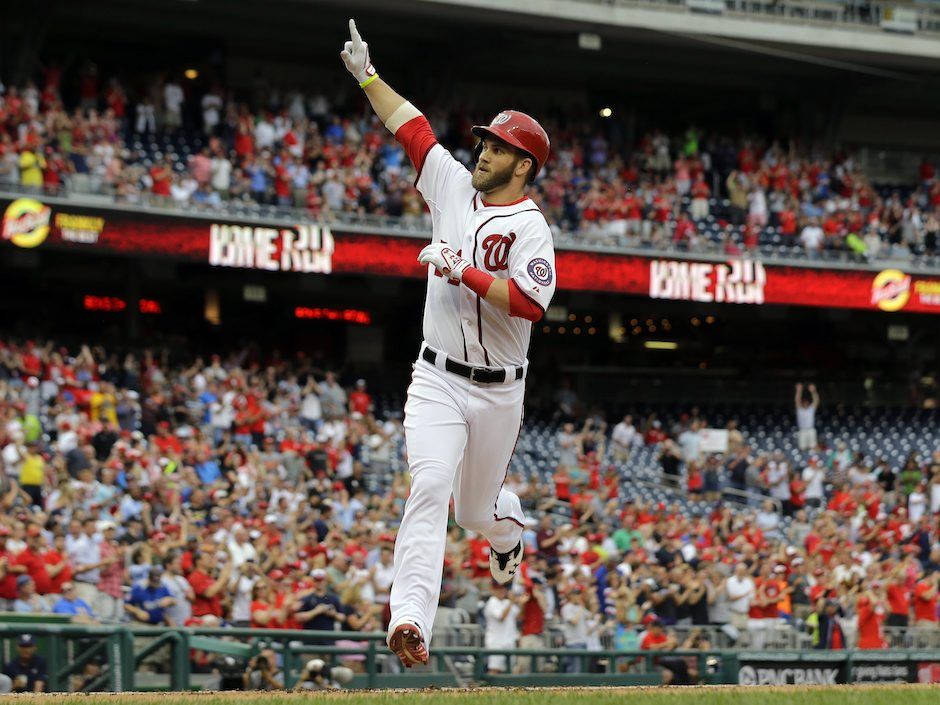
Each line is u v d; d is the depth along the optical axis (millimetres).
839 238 114500
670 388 112312
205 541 52969
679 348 129750
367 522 58094
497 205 20828
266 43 118062
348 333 121250
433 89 118562
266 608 46750
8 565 44625
